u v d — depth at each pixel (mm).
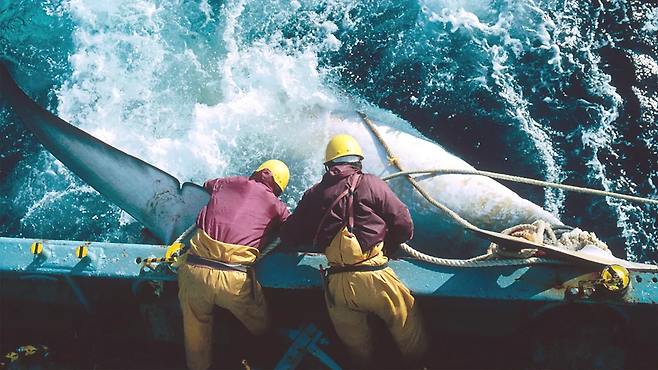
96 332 4922
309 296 4734
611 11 6746
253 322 4305
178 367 4633
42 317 5070
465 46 6707
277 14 7141
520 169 6012
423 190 4699
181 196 5098
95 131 6711
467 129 6219
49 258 4430
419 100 6387
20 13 7496
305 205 3861
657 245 5684
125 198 5199
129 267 4359
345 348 4539
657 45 6578
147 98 6824
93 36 7309
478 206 4863
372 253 3742
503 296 3996
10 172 6664
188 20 7223
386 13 7004
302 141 6055
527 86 6461
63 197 6473
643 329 4488
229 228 4016
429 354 4477
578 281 3967
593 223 5801
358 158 3924
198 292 3988
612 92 6348
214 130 6422
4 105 7051
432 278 4102
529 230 4309
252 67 6777
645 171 5969
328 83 6523
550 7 6793
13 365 4559
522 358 4469
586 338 4258
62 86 7055
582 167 6016
